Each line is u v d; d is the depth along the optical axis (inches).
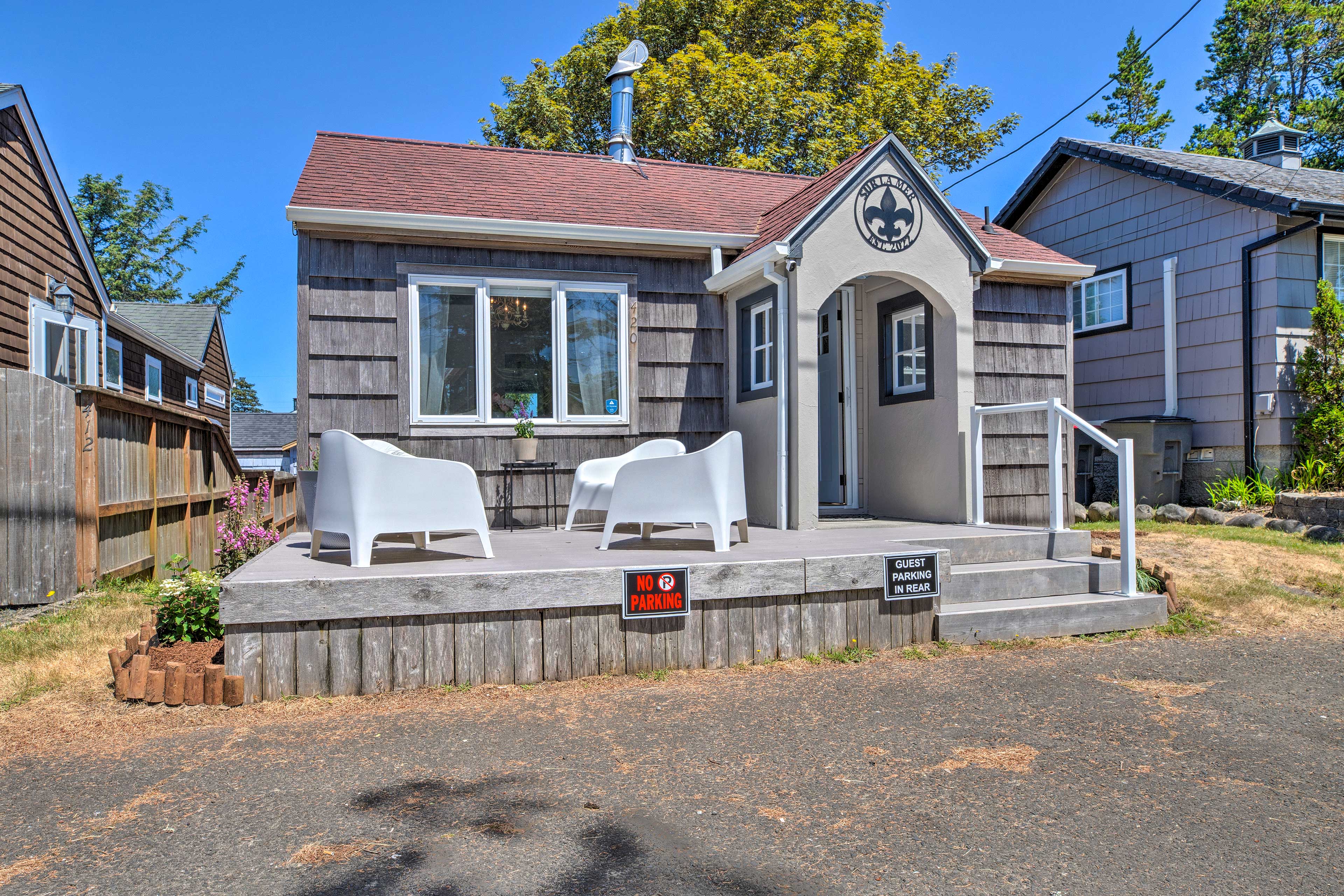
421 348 270.5
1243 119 917.8
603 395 287.9
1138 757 130.0
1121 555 224.4
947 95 782.5
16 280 387.5
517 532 259.9
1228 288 412.8
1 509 215.3
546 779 120.9
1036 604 209.0
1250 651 195.5
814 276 258.7
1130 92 955.3
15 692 157.6
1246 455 398.6
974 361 279.7
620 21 775.1
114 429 248.2
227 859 96.9
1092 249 498.9
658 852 98.7
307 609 154.2
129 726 142.8
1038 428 329.4
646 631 173.8
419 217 259.8
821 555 190.1
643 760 128.0
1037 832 104.3
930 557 195.3
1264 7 897.5
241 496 326.6
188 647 176.7
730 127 685.9
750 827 105.4
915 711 151.5
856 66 743.7
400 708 152.0
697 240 288.7
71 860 97.0
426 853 98.6
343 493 179.3
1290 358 391.9
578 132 764.0
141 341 575.8
